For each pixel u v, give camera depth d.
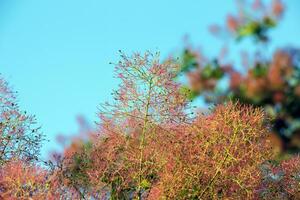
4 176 9.55
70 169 10.51
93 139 10.68
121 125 10.30
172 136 10.06
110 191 10.25
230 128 9.89
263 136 9.71
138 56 10.01
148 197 9.46
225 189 9.82
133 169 10.07
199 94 3.89
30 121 12.45
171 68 9.45
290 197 13.49
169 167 9.57
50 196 9.41
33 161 11.77
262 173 12.37
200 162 9.61
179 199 9.37
